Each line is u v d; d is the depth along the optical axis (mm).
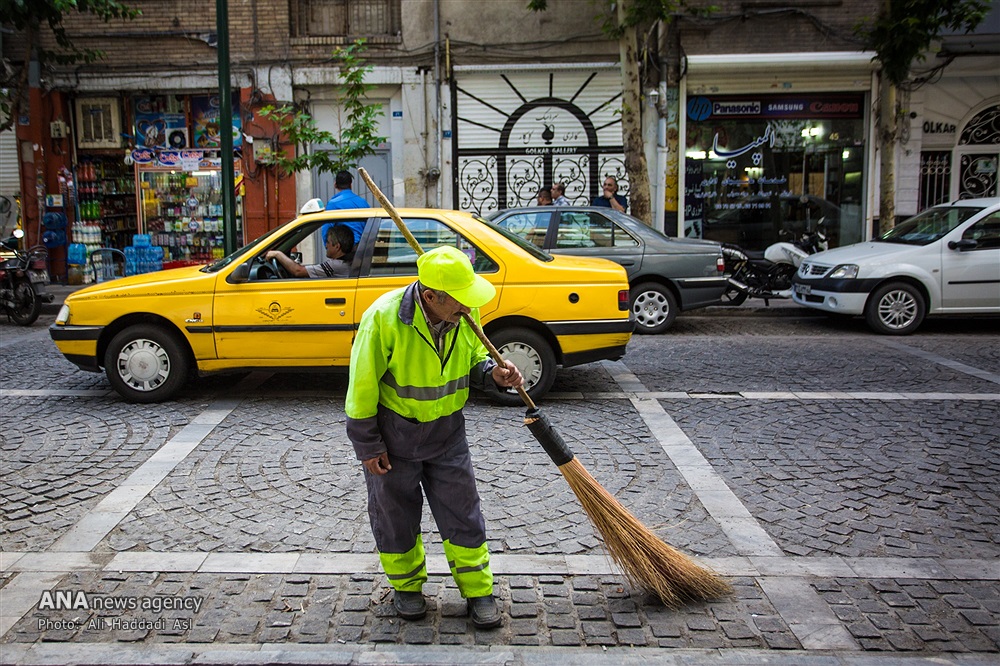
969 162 15164
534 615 3473
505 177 14930
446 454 3324
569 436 5914
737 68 14383
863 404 6797
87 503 4660
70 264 14867
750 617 3449
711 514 4523
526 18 14484
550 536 4230
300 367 6719
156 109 15203
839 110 14891
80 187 15297
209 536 4230
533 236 10250
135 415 6434
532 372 6746
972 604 3549
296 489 4879
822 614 3473
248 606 3539
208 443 5727
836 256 10852
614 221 10289
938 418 6367
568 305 6637
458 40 14539
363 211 6797
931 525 4383
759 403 6836
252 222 15000
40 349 9352
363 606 3539
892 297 10305
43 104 14797
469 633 3336
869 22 14094
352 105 12633
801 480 5039
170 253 15156
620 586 3721
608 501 3533
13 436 5887
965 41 14289
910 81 14547
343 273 6676
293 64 14562
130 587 3699
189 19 14555
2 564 3912
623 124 12227
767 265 12094
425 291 3094
